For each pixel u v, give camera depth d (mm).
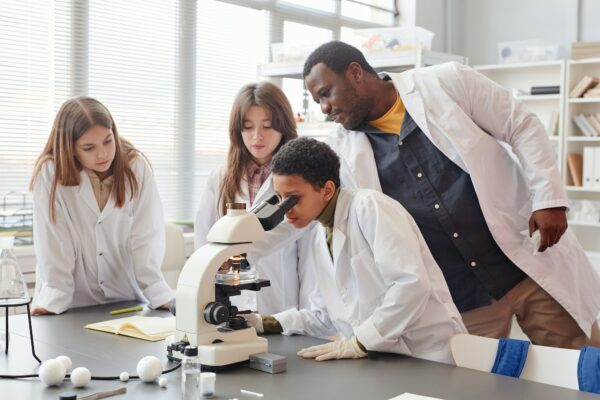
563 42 5129
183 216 4309
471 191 2035
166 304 2207
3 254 1595
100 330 1888
